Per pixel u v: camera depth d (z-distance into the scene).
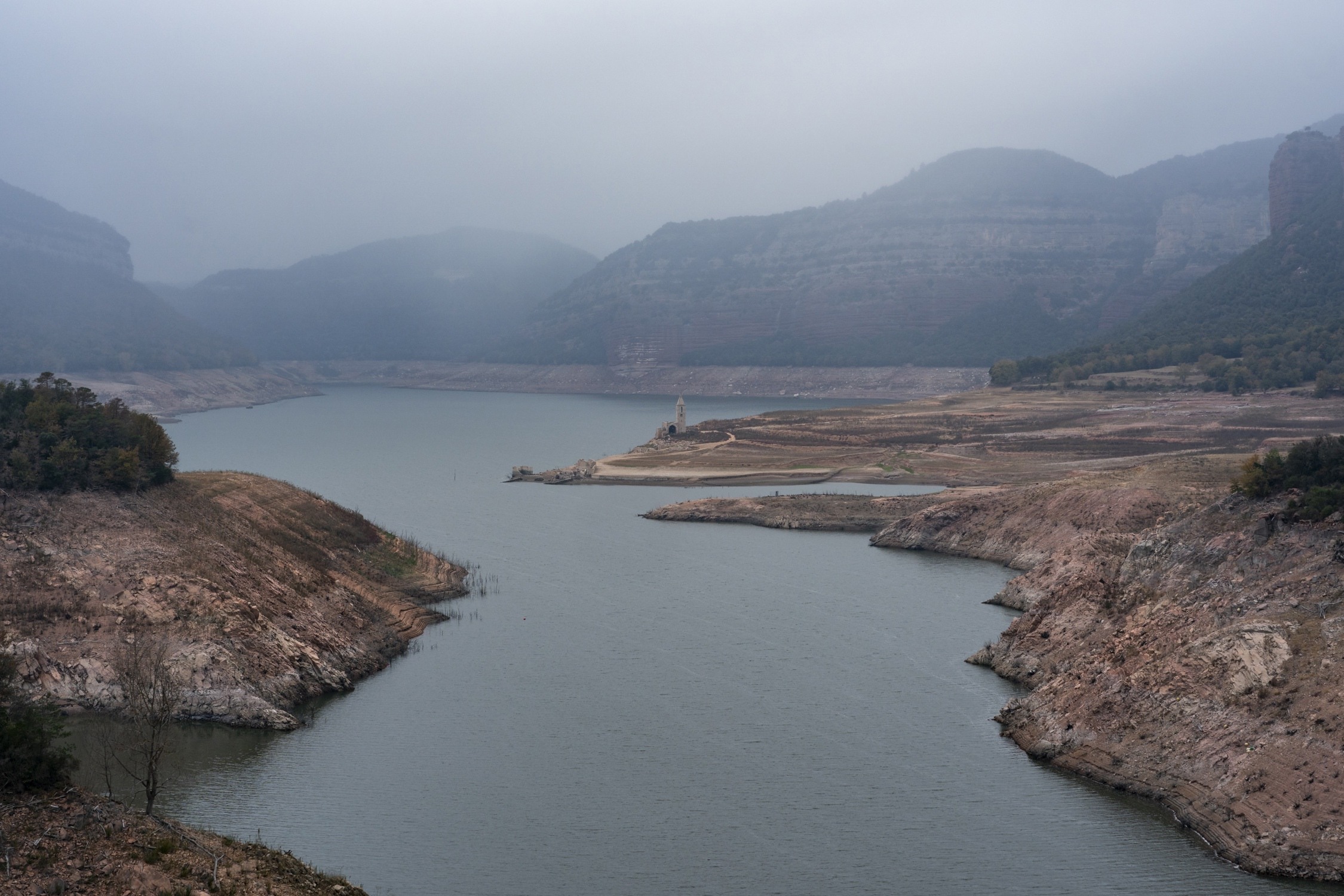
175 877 49.34
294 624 91.50
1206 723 65.12
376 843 61.62
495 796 67.94
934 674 90.69
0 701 61.69
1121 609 83.75
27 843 50.09
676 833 63.06
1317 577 69.62
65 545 89.06
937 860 59.50
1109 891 55.78
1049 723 74.62
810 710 82.69
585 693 86.81
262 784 69.19
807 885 57.47
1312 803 57.12
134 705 65.44
